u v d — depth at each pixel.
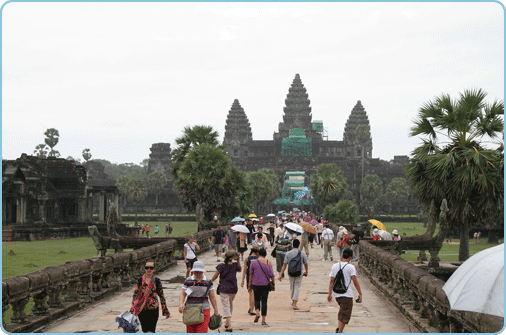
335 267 11.41
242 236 28.17
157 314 9.99
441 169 24.33
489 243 57.88
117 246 27.25
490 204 23.98
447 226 24.22
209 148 54.75
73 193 77.12
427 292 11.37
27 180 70.75
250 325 12.80
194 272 9.93
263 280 13.02
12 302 10.87
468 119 24.88
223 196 54.41
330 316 13.94
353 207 61.44
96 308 14.73
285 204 188.62
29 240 66.69
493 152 24.20
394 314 14.16
